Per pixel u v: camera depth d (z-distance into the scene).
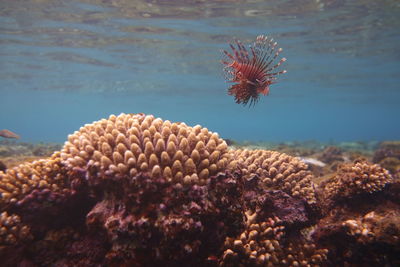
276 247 3.61
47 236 3.40
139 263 2.87
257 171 4.45
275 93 47.66
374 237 3.70
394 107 78.12
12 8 14.51
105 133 3.57
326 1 14.13
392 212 4.16
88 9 14.84
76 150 3.50
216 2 14.25
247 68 3.78
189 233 2.91
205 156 3.39
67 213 3.53
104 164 3.14
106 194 3.23
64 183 3.58
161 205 2.91
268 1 14.19
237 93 3.86
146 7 14.76
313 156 13.67
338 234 4.00
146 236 2.85
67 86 40.00
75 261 3.26
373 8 14.84
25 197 3.35
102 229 3.21
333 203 4.70
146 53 23.50
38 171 3.68
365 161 5.15
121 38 19.64
